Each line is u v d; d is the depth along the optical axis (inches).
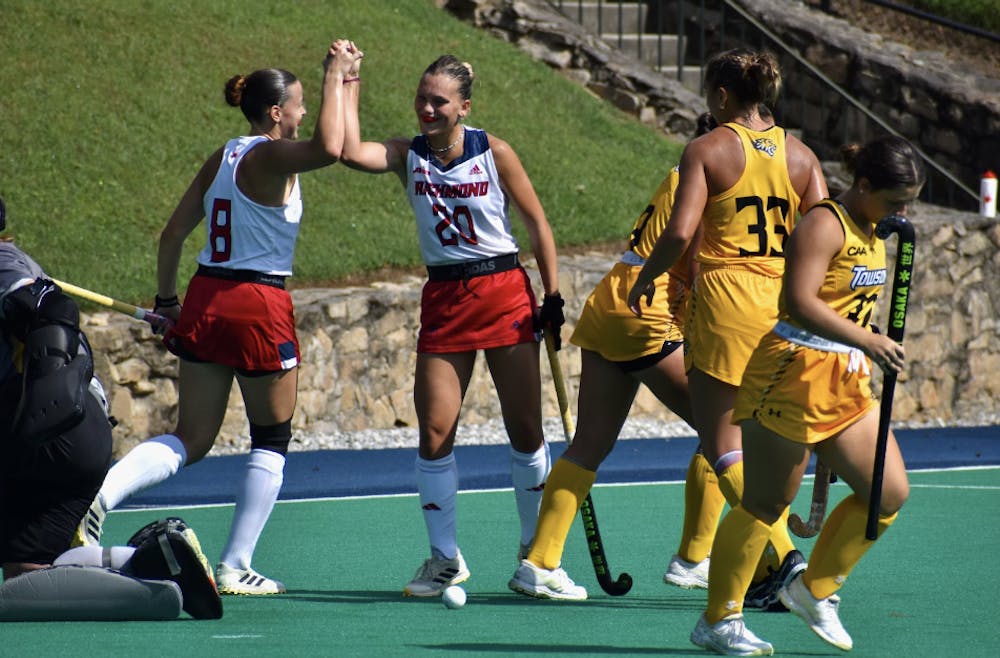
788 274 690.8
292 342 908.0
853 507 720.3
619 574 993.5
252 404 915.4
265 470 910.4
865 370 703.7
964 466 1631.4
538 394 922.1
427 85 879.1
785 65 2677.2
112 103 2062.0
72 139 1975.9
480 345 898.7
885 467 711.7
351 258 1943.9
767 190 824.9
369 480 1471.5
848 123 2603.3
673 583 930.7
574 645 740.7
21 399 768.9
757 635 782.5
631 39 2746.1
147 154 2010.3
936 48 2778.1
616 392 894.4
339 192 2078.0
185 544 781.3
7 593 781.9
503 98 2358.5
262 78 909.2
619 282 887.1
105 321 1667.1
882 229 684.1
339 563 1041.5
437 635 763.4
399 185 2153.1
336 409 1753.2
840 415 697.6
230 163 887.1
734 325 815.1
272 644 729.0
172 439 899.4
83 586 781.3
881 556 1049.5
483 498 1382.9
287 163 866.1
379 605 863.7
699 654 720.3
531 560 883.4
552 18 2672.2
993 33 2689.5
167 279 946.1
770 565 857.5
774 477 708.7
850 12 2837.1
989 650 736.3
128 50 2160.4
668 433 1865.2
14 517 800.3
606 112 2490.2
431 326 905.5
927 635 775.7
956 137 2508.6
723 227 826.2
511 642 746.2
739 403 717.9
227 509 1325.0
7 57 2062.0
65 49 2114.9
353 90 890.7
